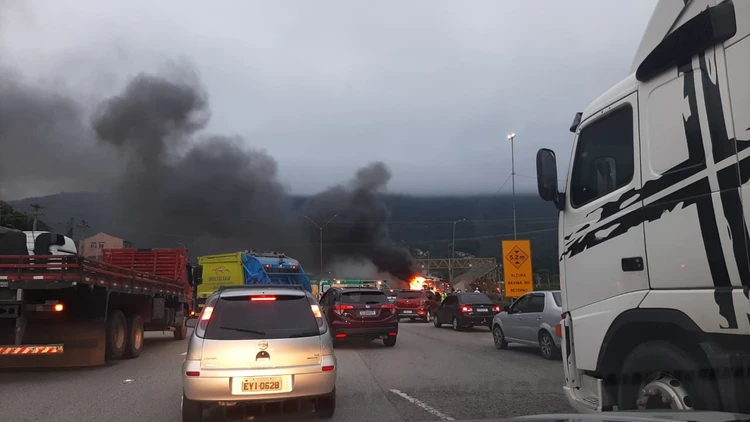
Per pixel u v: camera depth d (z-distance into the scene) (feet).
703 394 13.07
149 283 45.21
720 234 12.33
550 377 33.04
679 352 13.76
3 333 34.30
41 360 34.91
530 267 80.48
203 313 21.85
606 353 15.70
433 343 54.19
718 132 12.47
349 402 25.96
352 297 49.85
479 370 36.04
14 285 32.04
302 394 20.75
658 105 14.25
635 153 14.94
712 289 12.50
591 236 16.49
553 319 40.22
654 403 14.42
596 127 16.75
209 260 85.81
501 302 88.22
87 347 35.12
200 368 20.26
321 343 21.59
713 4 12.86
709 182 12.65
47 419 23.31
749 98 11.80
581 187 17.20
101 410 24.94
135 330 42.91
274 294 22.25
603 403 15.66
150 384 31.45
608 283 15.71
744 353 11.98
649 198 14.34
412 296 93.15
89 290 35.55
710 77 12.73
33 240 42.45
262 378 20.39
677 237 13.44
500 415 23.12
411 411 24.06
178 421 22.93
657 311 13.92
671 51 13.65
